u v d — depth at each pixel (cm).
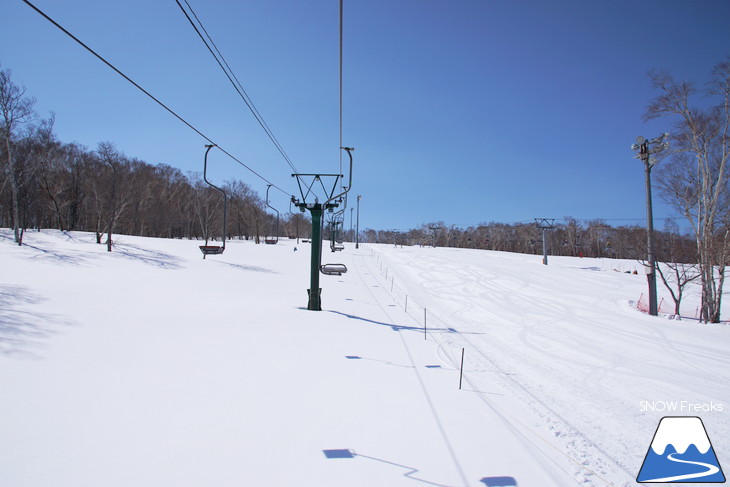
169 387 670
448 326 1599
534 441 590
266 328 1173
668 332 1590
